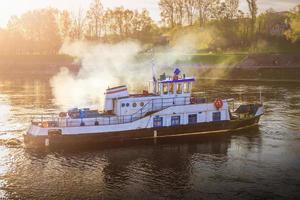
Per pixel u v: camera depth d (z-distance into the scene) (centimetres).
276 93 9375
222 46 17125
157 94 5241
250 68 13738
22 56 18675
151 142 4991
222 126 5400
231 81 12888
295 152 4566
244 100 8206
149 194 3478
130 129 4988
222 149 4719
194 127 5244
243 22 16950
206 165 4172
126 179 3812
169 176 3881
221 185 3641
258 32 16988
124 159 4384
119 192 3522
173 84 5228
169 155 4512
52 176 3894
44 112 7025
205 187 3609
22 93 9875
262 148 4734
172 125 5159
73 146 4809
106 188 3609
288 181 3700
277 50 15375
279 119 6262
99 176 3897
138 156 4484
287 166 4100
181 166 4153
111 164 4231
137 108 5106
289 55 14075
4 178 3841
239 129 5575
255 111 5816
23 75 16050
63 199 3388
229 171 3984
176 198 3391
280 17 17250
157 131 5094
